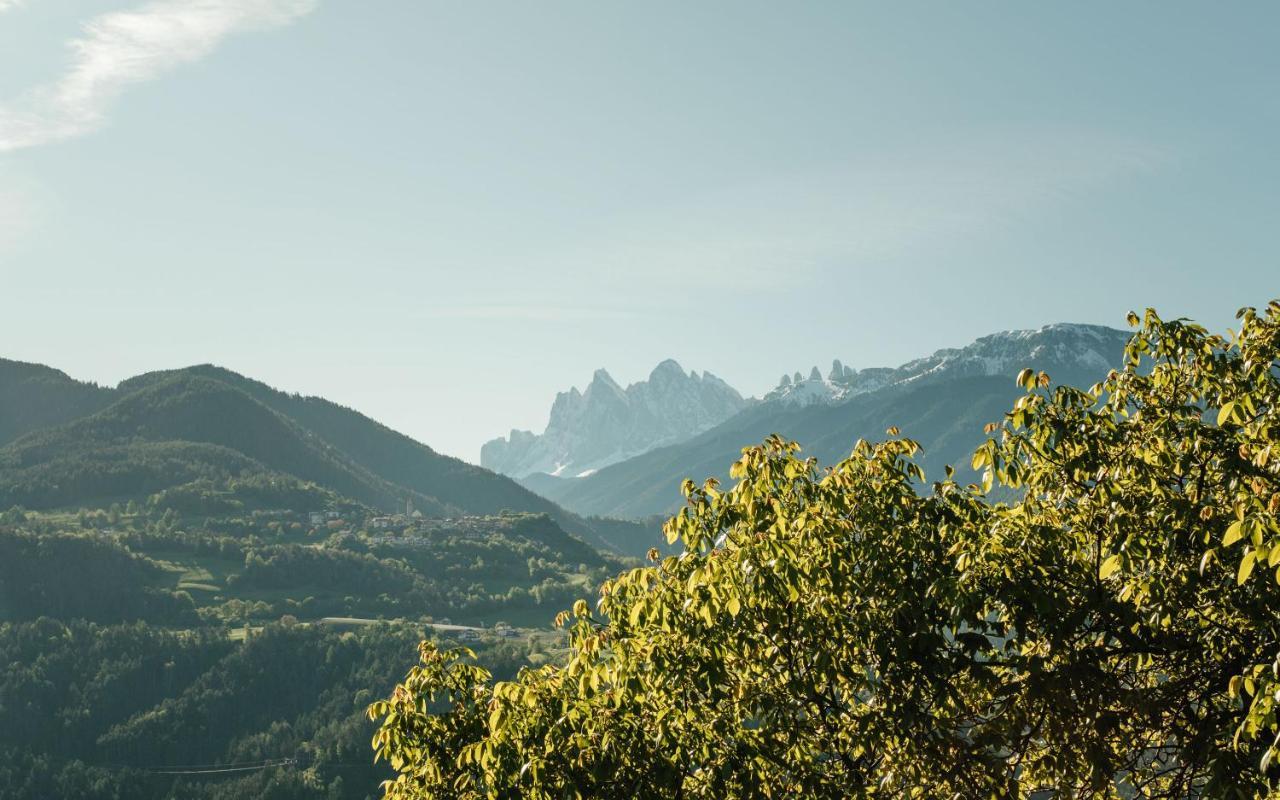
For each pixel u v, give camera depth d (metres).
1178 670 15.32
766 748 15.69
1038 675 14.05
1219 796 12.67
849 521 16.30
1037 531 15.64
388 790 17.16
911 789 15.78
